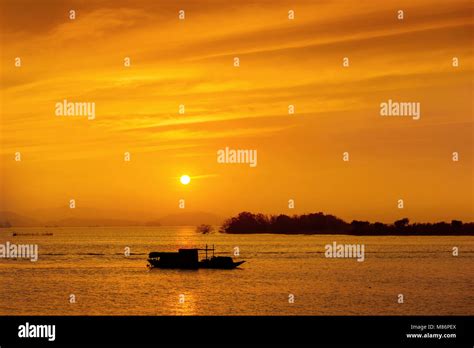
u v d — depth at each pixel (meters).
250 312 32.97
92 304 37.50
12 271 60.16
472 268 59.78
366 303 36.66
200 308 35.19
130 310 34.62
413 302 36.94
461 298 38.38
